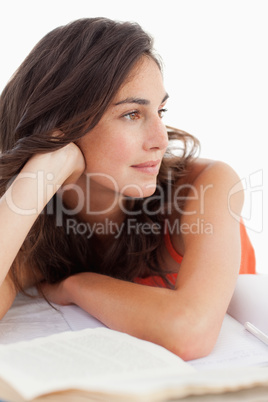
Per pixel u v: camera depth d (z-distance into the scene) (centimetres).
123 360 62
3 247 85
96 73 97
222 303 85
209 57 228
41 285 119
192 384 49
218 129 233
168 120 233
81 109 98
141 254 126
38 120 104
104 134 100
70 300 107
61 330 94
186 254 97
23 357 61
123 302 87
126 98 97
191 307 82
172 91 230
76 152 102
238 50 226
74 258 124
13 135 111
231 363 77
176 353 78
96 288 96
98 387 49
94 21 105
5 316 105
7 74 216
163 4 222
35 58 110
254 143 233
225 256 94
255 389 54
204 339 79
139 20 222
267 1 222
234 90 230
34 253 117
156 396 47
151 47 103
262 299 98
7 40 215
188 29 225
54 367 58
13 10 214
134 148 100
